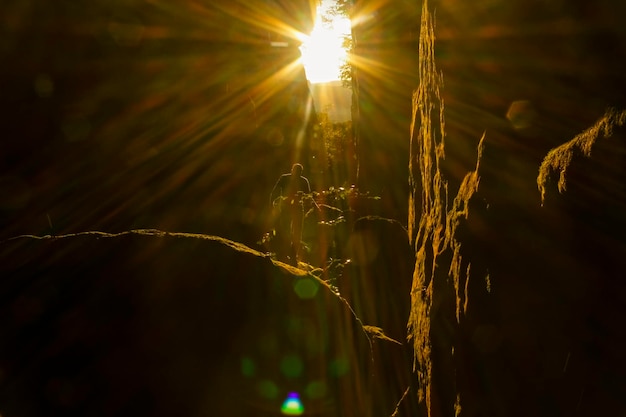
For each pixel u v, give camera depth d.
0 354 1.91
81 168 5.48
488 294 1.96
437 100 3.32
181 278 2.12
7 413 1.80
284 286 2.33
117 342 1.93
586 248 1.43
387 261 5.25
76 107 5.55
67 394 1.85
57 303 2.02
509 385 1.76
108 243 2.22
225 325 2.05
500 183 2.06
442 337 2.50
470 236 2.22
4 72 4.95
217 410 1.88
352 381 2.40
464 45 2.69
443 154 3.06
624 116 1.35
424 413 2.76
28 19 5.14
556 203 1.58
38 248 2.25
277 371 2.08
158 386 1.86
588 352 1.39
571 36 1.70
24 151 5.01
